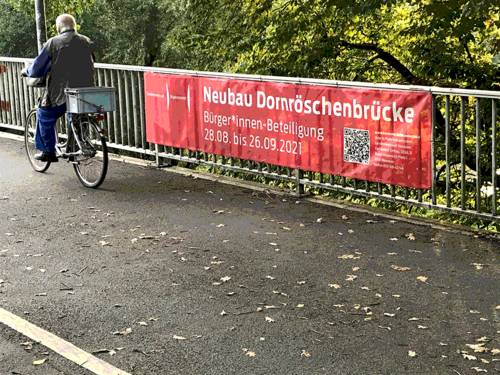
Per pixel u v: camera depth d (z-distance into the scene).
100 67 8.54
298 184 6.85
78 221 6.25
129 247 5.58
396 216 6.16
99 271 5.09
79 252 5.48
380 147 6.16
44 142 7.53
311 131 6.62
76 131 7.29
